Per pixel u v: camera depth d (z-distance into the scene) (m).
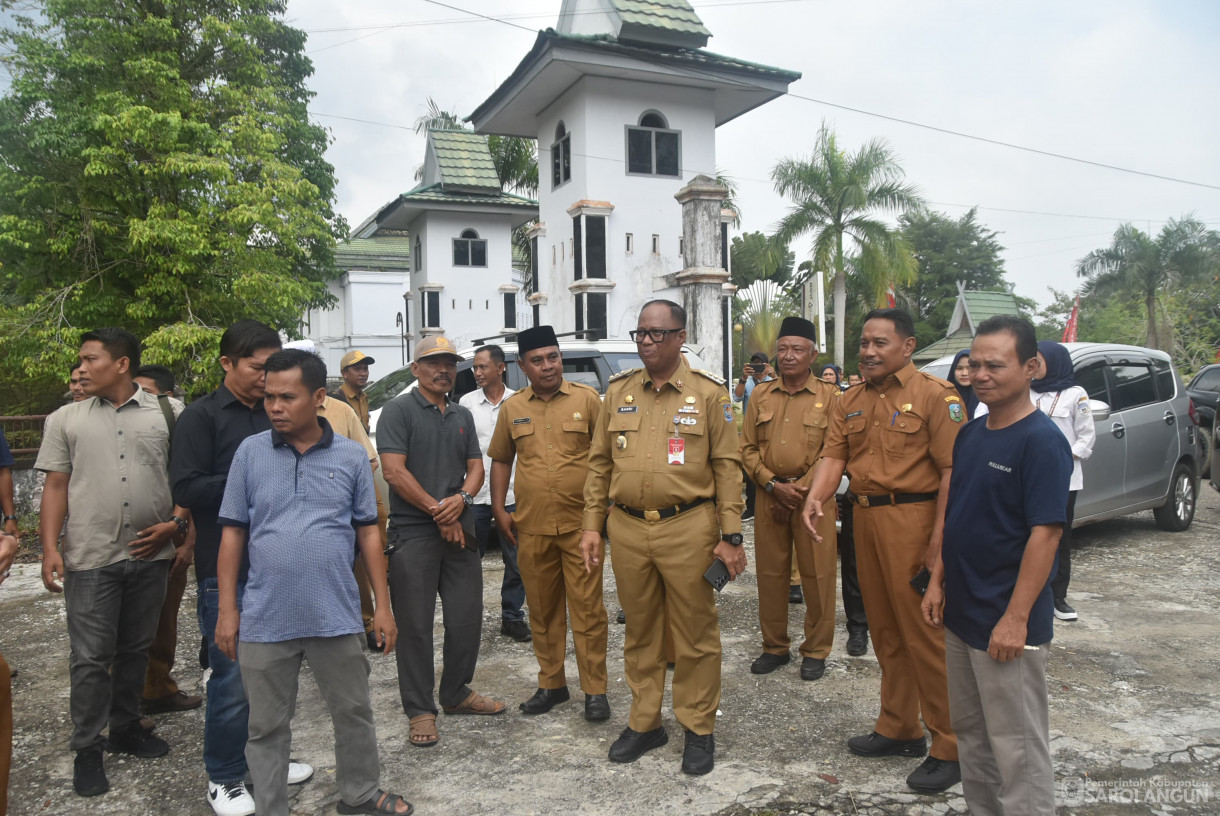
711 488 3.57
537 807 3.23
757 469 4.64
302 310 14.14
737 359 22.33
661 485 3.48
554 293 17.34
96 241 12.48
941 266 42.94
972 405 5.47
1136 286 30.06
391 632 3.17
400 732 3.96
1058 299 37.91
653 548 3.50
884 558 3.45
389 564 3.84
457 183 23.72
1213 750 3.59
